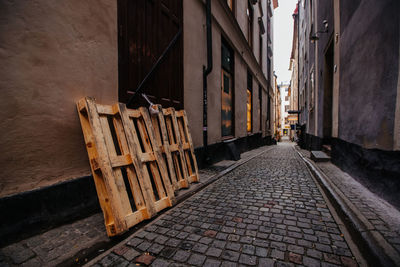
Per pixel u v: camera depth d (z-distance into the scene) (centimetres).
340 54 457
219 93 673
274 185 386
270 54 1877
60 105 220
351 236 196
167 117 372
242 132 973
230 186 385
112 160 228
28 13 192
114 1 285
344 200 264
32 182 197
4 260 160
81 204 238
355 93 359
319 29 778
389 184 246
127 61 309
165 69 404
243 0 963
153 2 373
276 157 818
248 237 199
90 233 205
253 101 1216
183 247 184
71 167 231
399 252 152
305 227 217
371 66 291
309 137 1111
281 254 171
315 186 373
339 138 472
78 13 236
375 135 280
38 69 200
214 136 637
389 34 240
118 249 182
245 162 671
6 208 177
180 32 447
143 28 346
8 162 180
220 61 678
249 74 1148
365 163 317
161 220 241
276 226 221
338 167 487
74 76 233
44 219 204
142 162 264
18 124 186
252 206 281
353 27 369
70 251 175
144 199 245
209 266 158
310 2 1004
